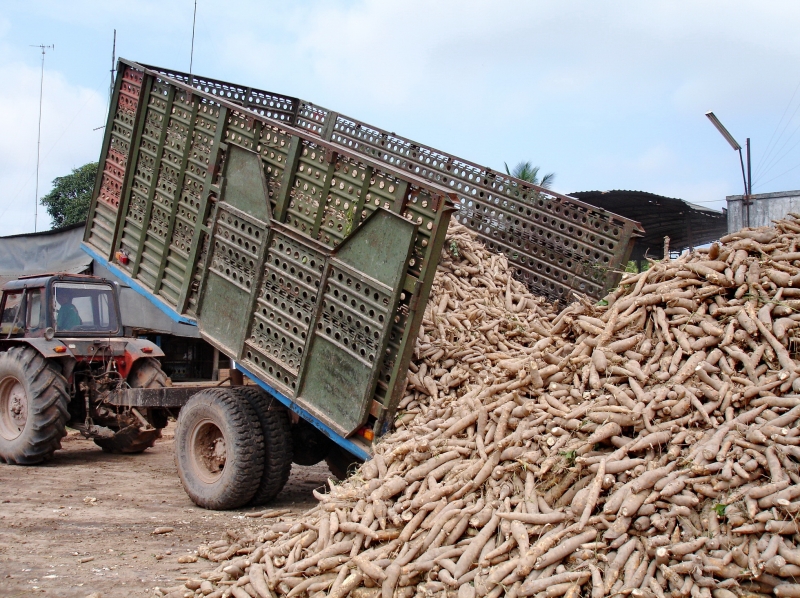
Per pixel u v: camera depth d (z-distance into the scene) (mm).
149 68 7617
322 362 5582
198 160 6625
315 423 5652
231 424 6160
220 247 6387
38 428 8336
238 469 6094
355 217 5492
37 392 8375
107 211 7715
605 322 4770
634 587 3182
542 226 7504
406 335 5102
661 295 4543
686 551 3199
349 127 9258
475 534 3846
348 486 4664
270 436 6270
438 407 5125
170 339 15211
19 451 8477
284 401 5895
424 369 5586
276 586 3992
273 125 6023
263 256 5984
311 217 5820
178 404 7797
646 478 3514
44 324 8852
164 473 8422
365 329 5281
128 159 7312
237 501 6223
